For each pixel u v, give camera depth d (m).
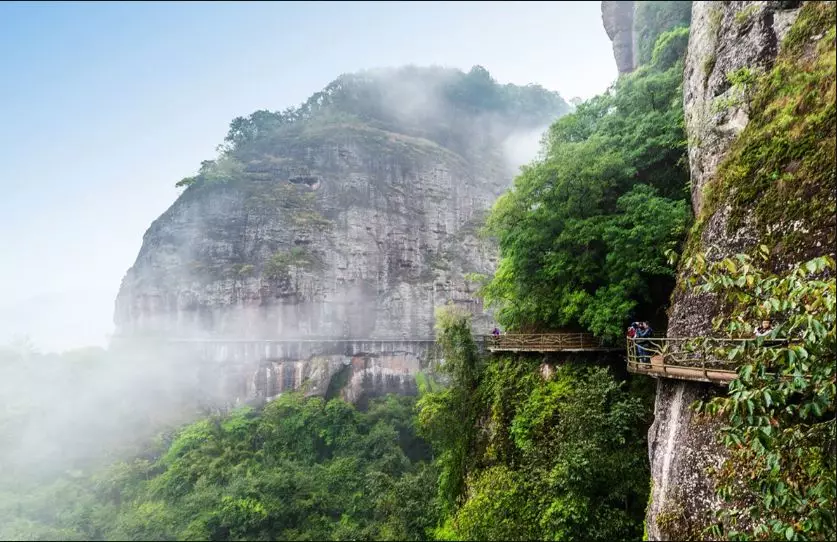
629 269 16.31
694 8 15.66
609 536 13.32
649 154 18.69
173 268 73.19
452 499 22.75
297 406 49.19
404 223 87.94
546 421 17.16
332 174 88.19
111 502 35.41
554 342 19.14
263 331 68.62
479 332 81.56
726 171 10.98
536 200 20.06
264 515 31.81
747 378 4.73
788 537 4.62
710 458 8.94
